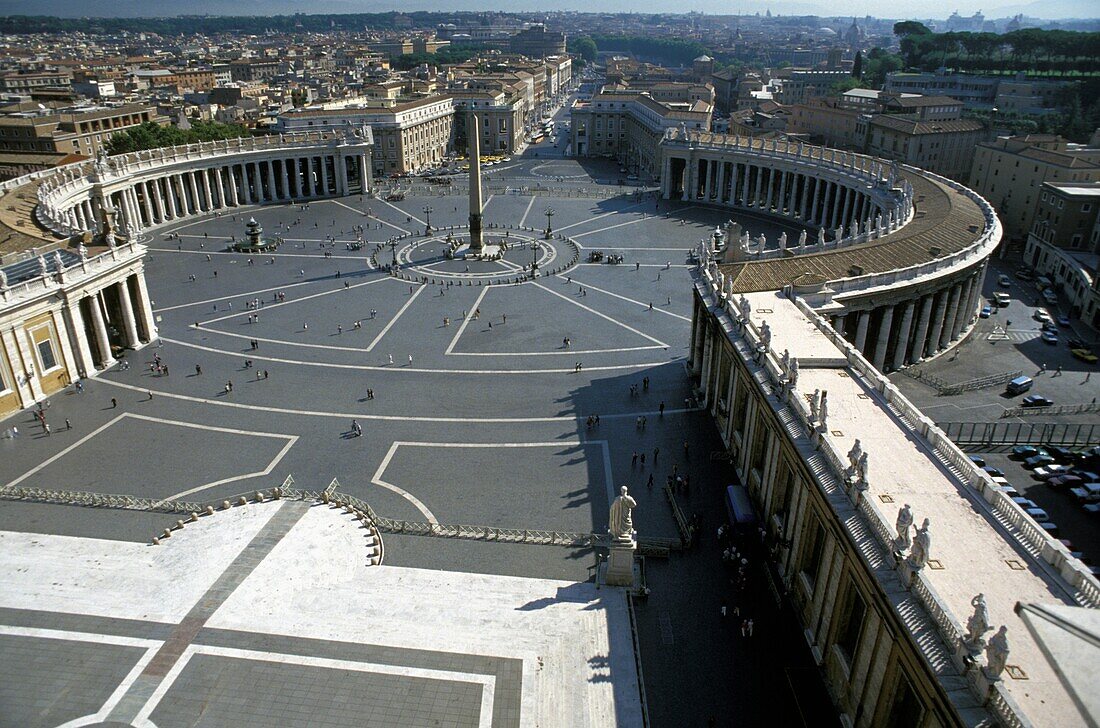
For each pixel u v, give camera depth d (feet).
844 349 189.06
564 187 611.47
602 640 151.94
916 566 108.58
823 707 137.59
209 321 328.49
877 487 133.90
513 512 195.21
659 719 136.15
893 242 284.00
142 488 205.16
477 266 405.18
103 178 433.48
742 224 499.51
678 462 218.79
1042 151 470.80
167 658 145.38
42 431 235.81
